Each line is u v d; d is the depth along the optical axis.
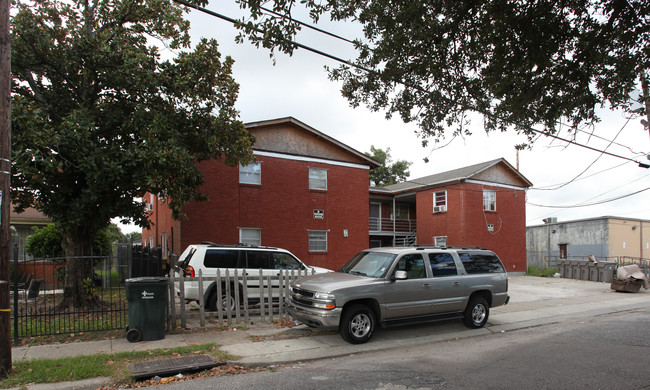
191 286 10.18
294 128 19.06
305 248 18.81
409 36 7.82
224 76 11.73
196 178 11.51
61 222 10.10
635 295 16.58
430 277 8.99
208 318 10.03
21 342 7.64
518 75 8.05
